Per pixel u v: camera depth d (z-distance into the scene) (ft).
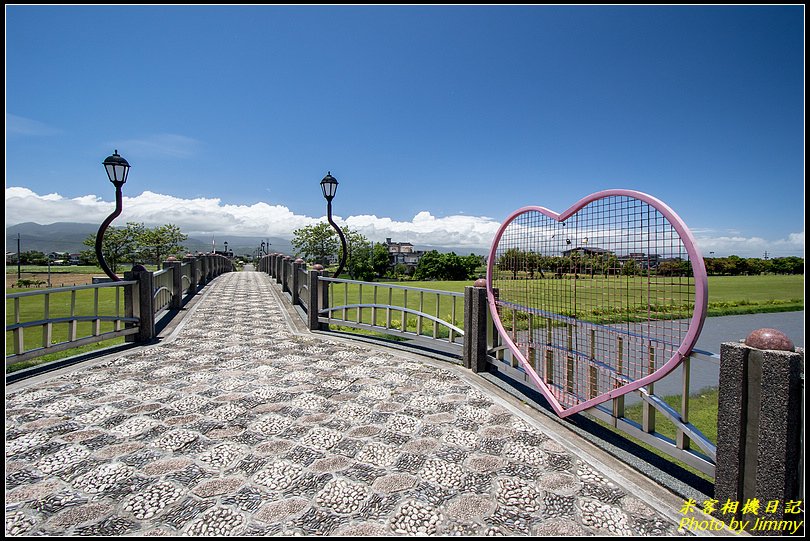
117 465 8.21
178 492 7.32
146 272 19.04
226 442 9.31
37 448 8.86
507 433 9.98
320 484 7.67
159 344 18.78
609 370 9.34
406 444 9.36
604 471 8.26
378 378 14.25
